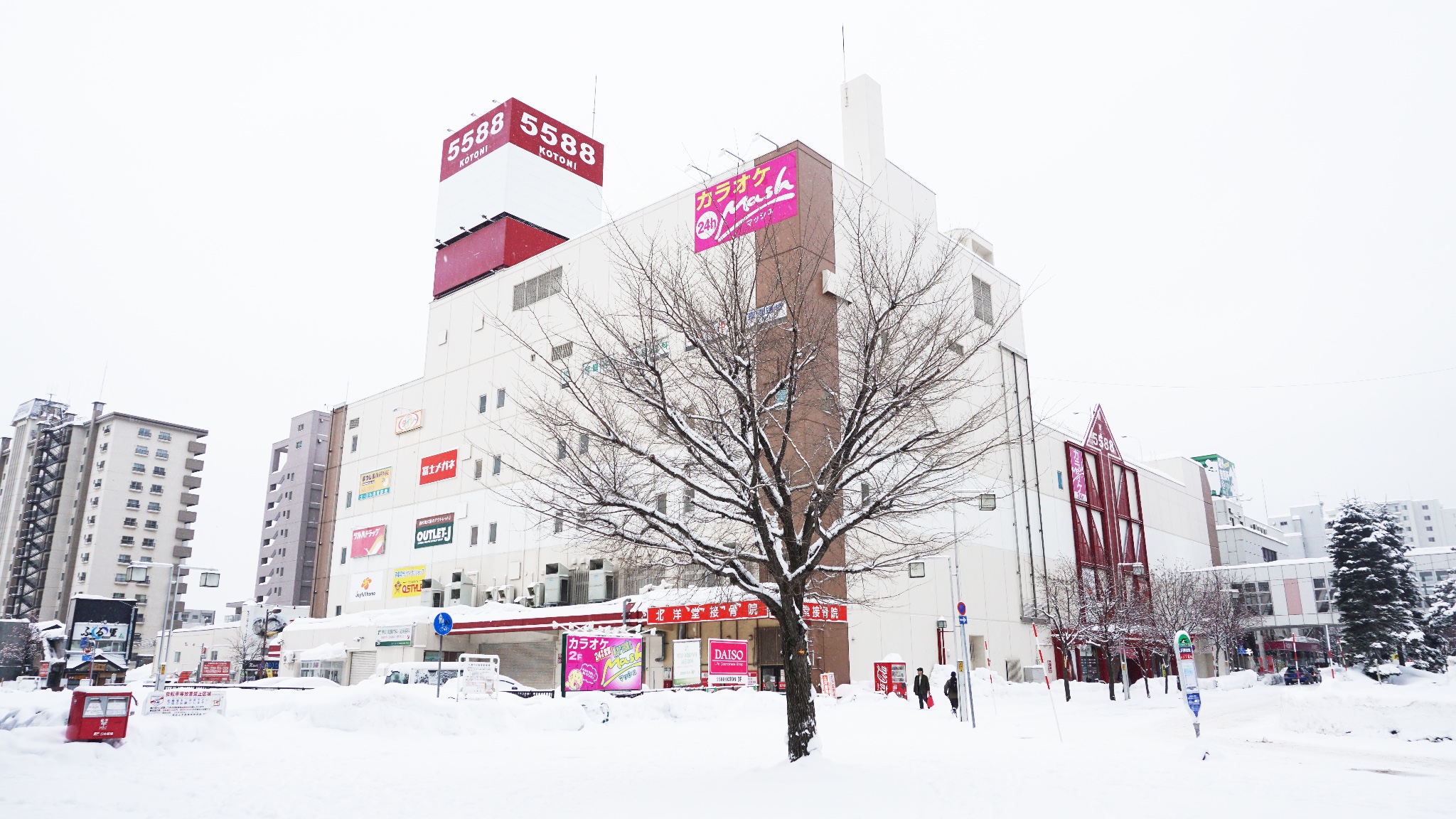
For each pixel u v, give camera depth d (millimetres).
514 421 52438
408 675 38656
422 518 58688
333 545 65438
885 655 41469
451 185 64750
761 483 13820
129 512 120688
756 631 39719
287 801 12195
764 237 16688
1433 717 19766
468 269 61406
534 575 49938
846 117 50656
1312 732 21531
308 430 118375
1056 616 43125
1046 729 24484
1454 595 67438
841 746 19422
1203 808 10875
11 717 17547
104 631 52094
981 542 49469
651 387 14344
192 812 11469
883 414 14234
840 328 16250
